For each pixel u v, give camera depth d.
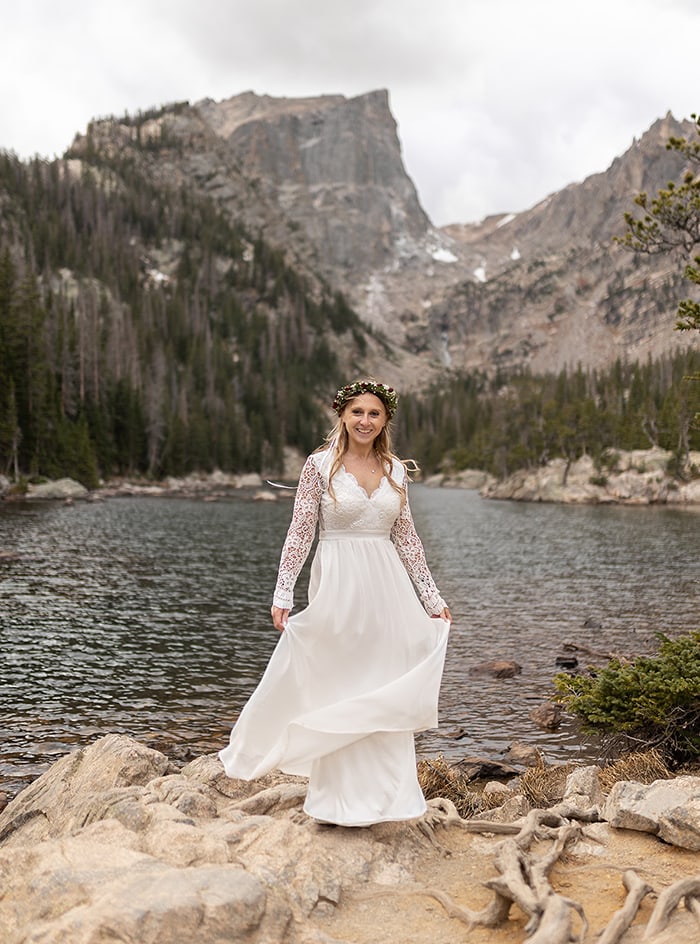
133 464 93.44
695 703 8.58
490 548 37.59
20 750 10.53
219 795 5.16
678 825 4.15
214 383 140.00
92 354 95.69
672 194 10.52
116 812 4.54
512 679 14.45
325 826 4.14
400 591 4.30
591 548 37.62
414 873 3.91
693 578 27.72
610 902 3.59
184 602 22.41
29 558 30.41
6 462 70.38
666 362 163.00
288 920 3.22
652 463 89.19
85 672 14.81
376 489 4.31
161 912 2.94
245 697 13.34
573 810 4.74
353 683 4.16
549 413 104.00
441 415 187.12
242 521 51.47
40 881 3.24
